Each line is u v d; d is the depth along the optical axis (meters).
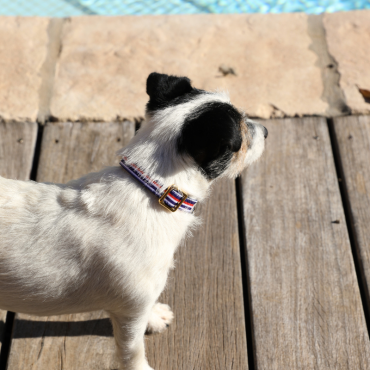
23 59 1.78
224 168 1.40
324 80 1.74
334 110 1.70
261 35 1.82
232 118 1.37
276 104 1.71
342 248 1.55
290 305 1.51
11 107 1.71
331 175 1.62
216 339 1.49
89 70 1.76
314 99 1.71
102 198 1.39
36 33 1.82
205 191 1.41
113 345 1.49
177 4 2.12
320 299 1.51
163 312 1.50
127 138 1.67
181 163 1.38
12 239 1.38
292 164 1.64
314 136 1.67
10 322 1.52
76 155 1.65
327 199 1.60
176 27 1.83
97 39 1.81
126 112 1.70
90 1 2.12
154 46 1.80
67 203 1.40
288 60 1.77
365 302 1.52
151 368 1.46
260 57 1.78
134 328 1.43
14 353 1.48
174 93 1.42
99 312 1.51
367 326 1.50
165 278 1.41
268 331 1.49
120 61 1.78
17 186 1.41
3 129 1.68
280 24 1.83
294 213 1.59
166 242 1.39
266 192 1.61
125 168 1.39
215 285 1.53
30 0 2.12
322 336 1.48
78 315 1.51
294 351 1.47
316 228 1.57
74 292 1.40
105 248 1.38
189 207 1.40
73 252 1.38
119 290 1.39
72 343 1.49
